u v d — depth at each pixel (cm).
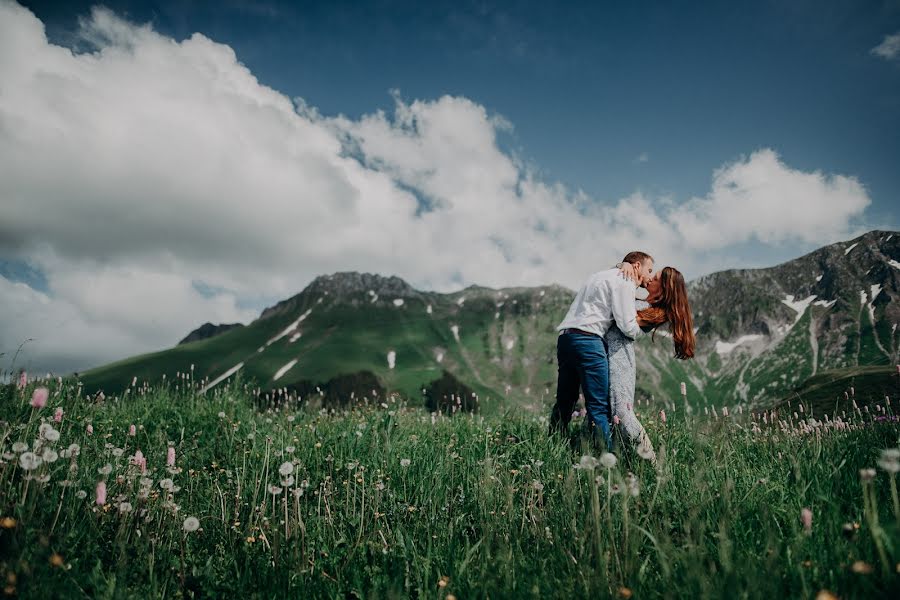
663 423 558
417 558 306
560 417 570
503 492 381
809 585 233
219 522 379
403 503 407
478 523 349
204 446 611
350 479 456
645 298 553
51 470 359
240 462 521
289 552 317
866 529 267
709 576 238
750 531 298
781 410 647
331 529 366
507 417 652
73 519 320
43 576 257
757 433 569
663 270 547
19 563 249
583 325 523
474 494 391
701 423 500
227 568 320
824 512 312
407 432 602
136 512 341
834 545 259
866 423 566
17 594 242
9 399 543
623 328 502
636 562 264
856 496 342
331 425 641
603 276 539
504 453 516
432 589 285
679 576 247
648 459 428
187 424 688
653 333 539
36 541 280
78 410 658
